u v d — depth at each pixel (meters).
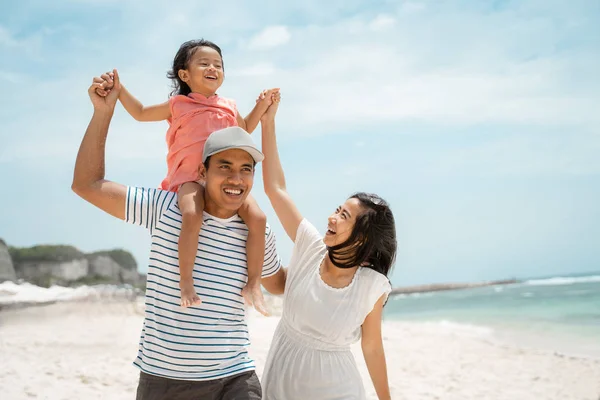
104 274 26.02
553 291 39.84
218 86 4.25
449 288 66.81
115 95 3.43
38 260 24.66
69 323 12.41
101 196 3.34
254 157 3.41
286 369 3.53
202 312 3.23
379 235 3.61
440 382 8.81
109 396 6.46
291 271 3.72
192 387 3.15
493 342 13.48
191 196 3.40
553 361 10.59
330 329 3.48
